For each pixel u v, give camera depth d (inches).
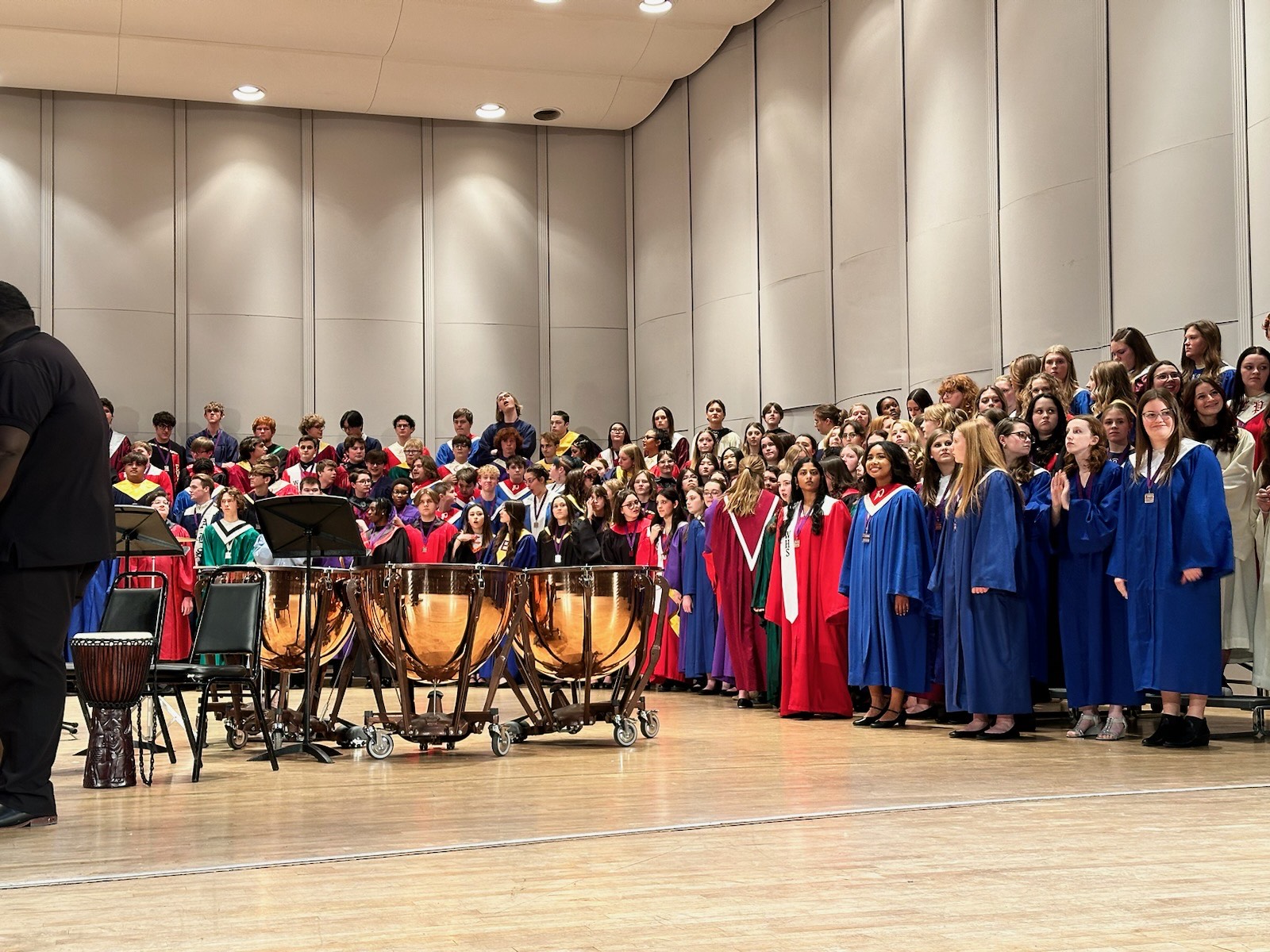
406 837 133.5
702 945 88.3
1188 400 233.5
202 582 225.5
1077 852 119.6
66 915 99.3
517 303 576.1
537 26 476.1
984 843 124.9
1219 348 238.7
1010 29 354.3
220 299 542.0
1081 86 327.0
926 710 270.4
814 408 459.2
